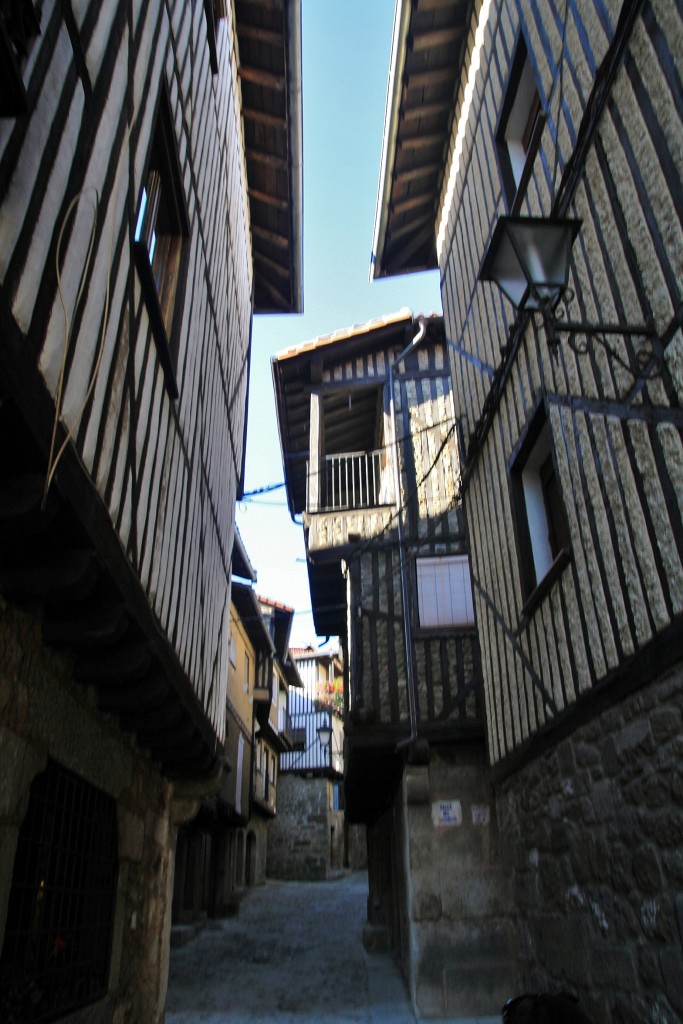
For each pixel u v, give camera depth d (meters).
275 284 10.61
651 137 3.19
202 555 5.76
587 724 3.98
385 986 8.66
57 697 3.55
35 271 2.36
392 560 8.91
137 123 3.57
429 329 10.29
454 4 6.71
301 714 26.84
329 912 16.06
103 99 3.03
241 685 16.69
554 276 3.04
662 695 3.13
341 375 10.55
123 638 3.78
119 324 3.36
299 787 25.69
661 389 3.12
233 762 15.20
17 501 2.38
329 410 11.22
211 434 6.19
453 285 7.49
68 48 2.65
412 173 8.32
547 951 4.60
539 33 4.67
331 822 26.73
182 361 4.88
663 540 3.13
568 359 4.19
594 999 3.81
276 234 9.73
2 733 2.87
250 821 20.22
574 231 3.12
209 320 5.97
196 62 5.20
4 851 2.88
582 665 4.07
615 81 3.54
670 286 3.03
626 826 3.46
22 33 2.00
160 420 4.25
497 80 5.79
